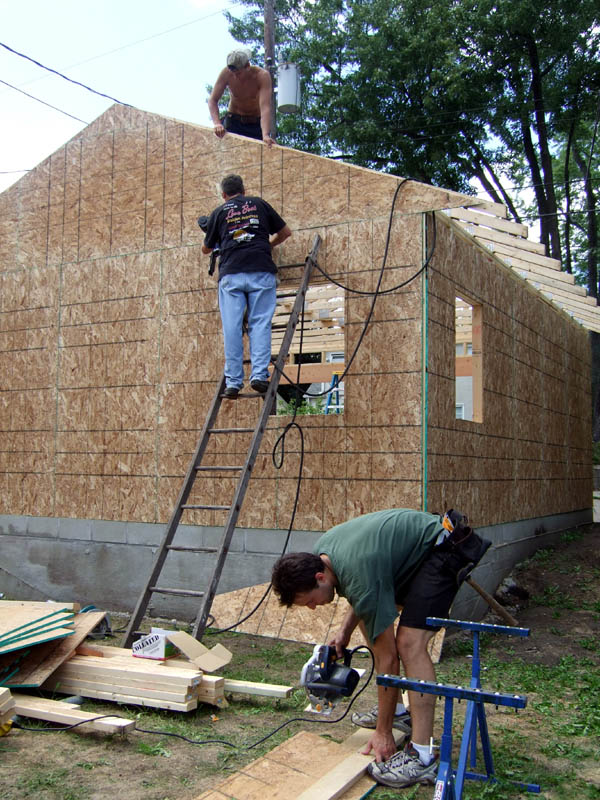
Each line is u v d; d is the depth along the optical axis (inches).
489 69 735.1
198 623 185.9
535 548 337.7
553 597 285.0
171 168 279.7
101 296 289.3
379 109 789.2
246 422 255.9
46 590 287.7
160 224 279.6
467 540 131.7
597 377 828.6
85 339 290.8
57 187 303.7
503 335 307.9
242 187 233.0
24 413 301.4
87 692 166.7
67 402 292.0
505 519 301.0
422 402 227.3
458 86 709.3
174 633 173.8
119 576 273.7
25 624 179.5
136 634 197.2
